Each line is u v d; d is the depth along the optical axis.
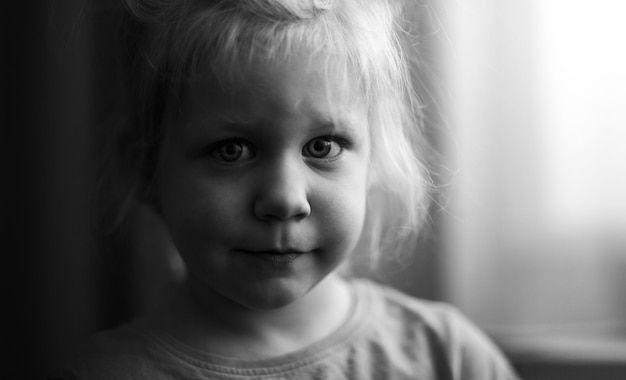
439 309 0.66
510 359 0.85
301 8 0.52
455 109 0.79
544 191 0.85
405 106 0.61
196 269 0.54
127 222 0.75
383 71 0.56
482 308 0.86
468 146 0.82
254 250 0.53
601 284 0.86
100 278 0.84
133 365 0.57
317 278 0.55
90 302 0.85
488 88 0.82
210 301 0.59
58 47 0.81
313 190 0.53
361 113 0.55
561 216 0.85
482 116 0.83
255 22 0.51
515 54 0.82
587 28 0.82
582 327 0.86
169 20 0.54
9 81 0.83
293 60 0.51
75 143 0.83
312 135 0.52
